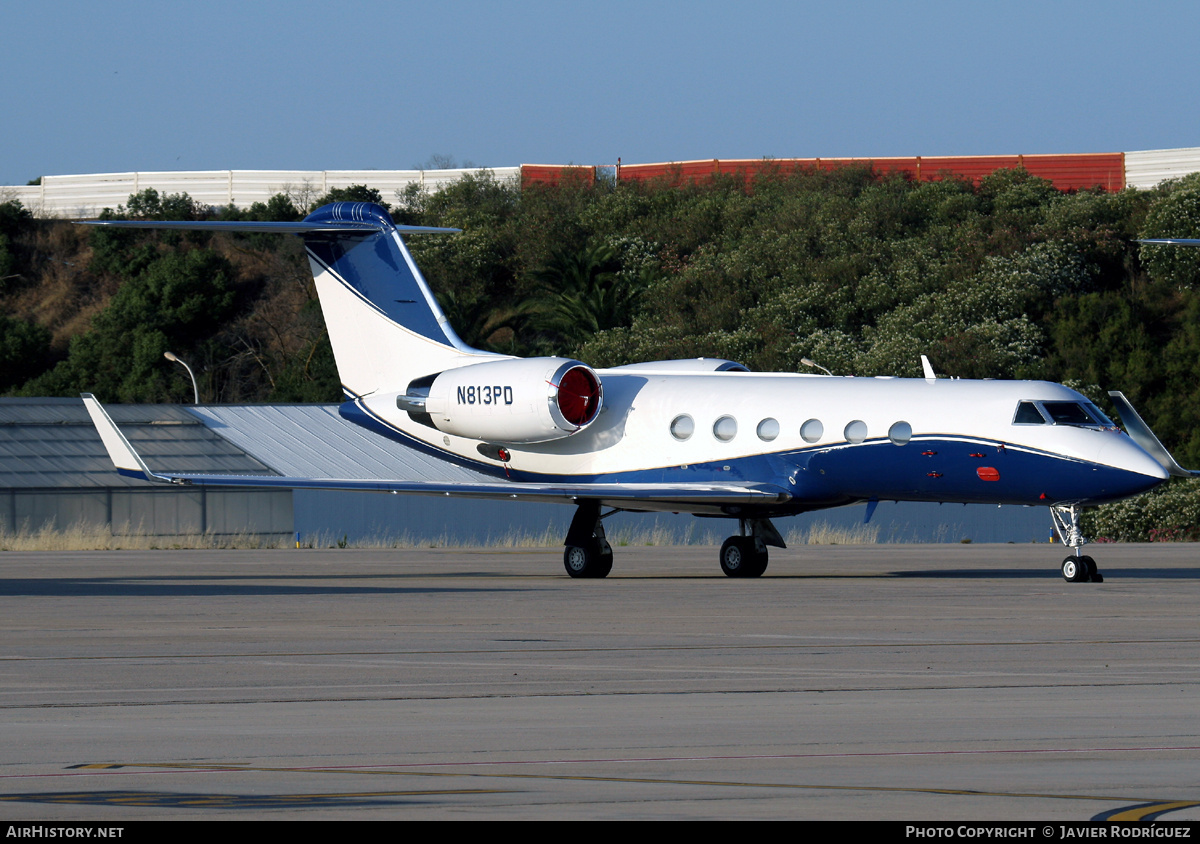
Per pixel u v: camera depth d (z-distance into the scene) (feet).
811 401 300.20
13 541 458.91
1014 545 490.08
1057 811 83.05
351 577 304.91
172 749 104.01
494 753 102.47
